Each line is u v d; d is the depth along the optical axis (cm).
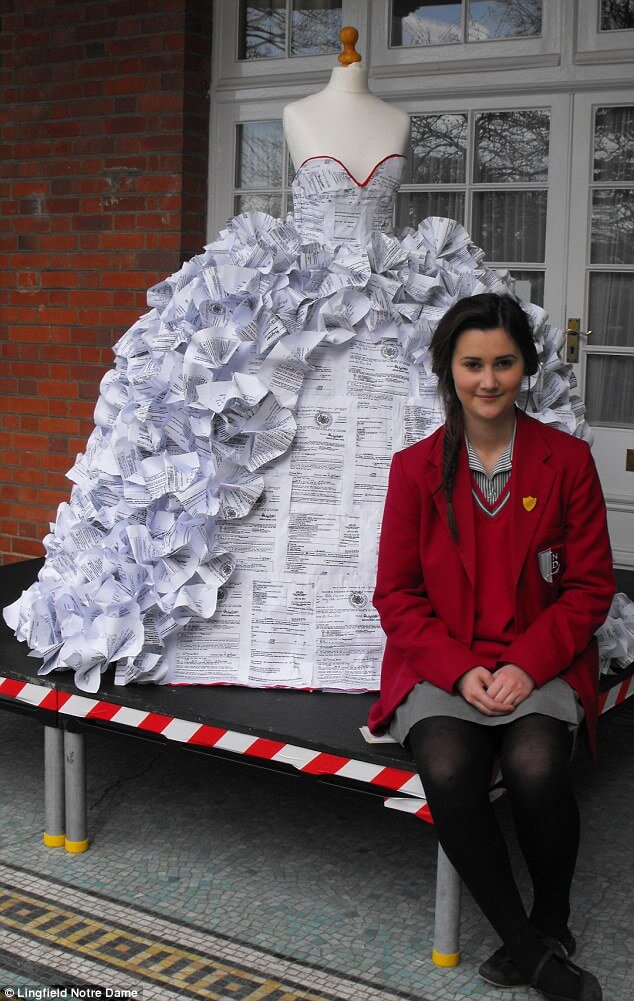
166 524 287
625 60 454
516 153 482
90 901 260
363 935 248
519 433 243
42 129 549
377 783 236
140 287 530
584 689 236
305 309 289
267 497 288
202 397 280
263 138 526
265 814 308
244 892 266
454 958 236
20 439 571
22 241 560
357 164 307
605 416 484
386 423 293
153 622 282
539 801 214
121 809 310
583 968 233
